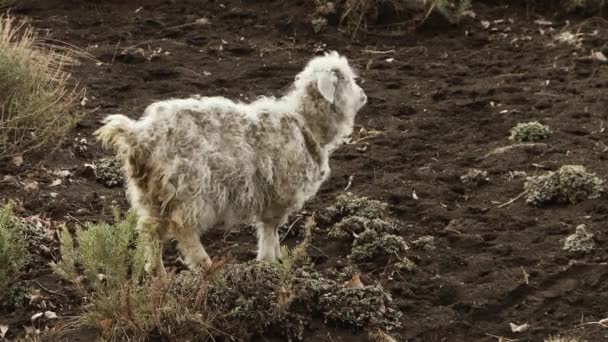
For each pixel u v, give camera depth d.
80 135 13.84
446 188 13.00
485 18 19.00
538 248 11.48
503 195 12.82
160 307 9.35
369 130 14.74
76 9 18.23
